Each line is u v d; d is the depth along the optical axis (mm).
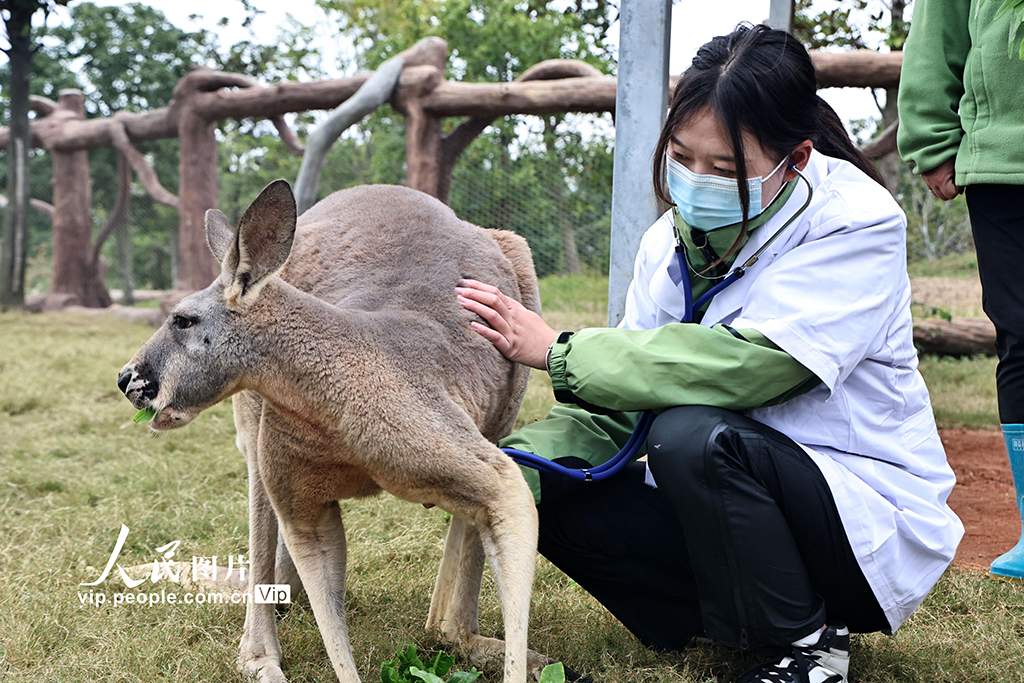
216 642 2680
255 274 2197
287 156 19453
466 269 2705
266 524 2654
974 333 8266
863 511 2207
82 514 3992
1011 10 2635
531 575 2240
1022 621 2738
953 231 12047
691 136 2207
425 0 18312
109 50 24844
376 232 2754
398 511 3893
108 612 2939
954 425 5914
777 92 2135
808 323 2182
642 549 2559
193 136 12586
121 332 11555
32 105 15891
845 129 2518
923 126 2998
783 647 2264
